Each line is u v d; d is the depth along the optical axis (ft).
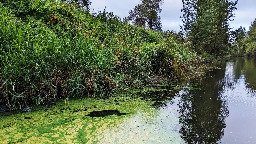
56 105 11.18
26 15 17.92
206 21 44.91
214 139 7.39
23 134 7.80
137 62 17.28
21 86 11.27
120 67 16.53
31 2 19.33
